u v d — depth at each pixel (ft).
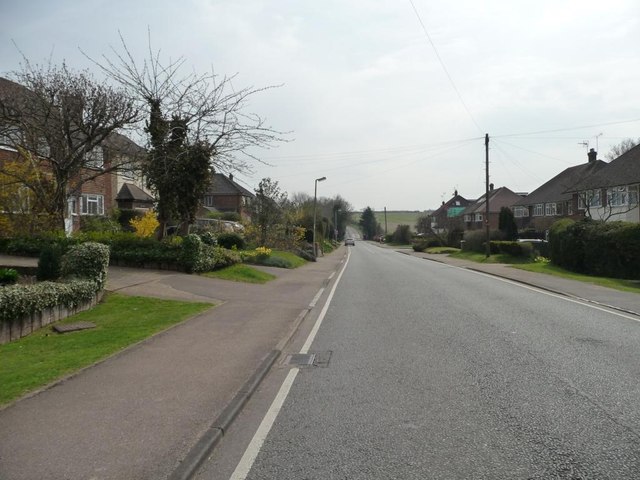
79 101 53.21
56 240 56.95
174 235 71.31
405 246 299.38
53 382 22.82
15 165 63.93
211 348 29.89
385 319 41.22
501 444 16.47
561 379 23.62
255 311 44.01
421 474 14.52
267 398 21.77
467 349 29.96
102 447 16.02
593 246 89.81
